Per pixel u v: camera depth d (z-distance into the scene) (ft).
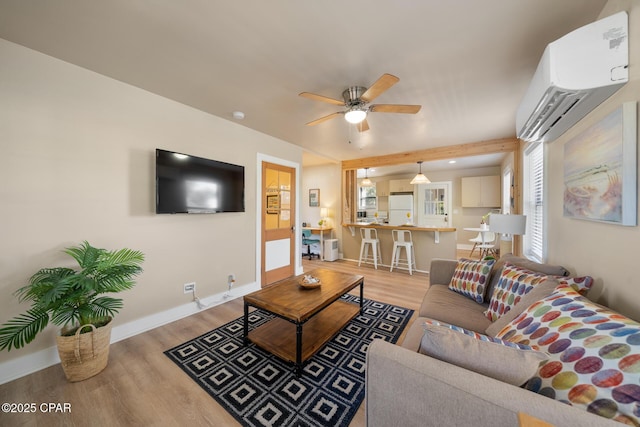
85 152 6.51
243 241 11.02
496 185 20.67
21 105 5.58
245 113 9.29
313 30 4.90
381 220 25.03
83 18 4.63
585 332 2.78
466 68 6.17
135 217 7.48
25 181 5.65
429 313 5.97
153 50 5.63
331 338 6.80
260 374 5.74
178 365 6.05
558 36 4.97
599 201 4.34
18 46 5.51
